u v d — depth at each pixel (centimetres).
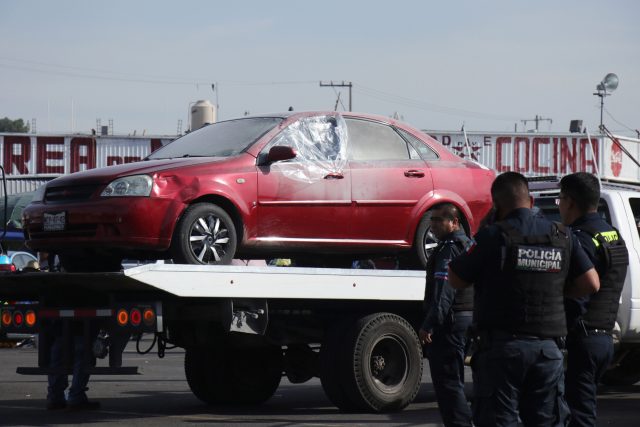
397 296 1697
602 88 4047
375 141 1786
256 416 1669
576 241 1005
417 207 1780
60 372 1590
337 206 1697
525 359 946
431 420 1587
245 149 1653
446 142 7794
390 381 1712
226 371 1848
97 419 1606
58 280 1506
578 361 1180
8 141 7262
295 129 1706
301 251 1669
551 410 970
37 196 1648
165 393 2084
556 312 964
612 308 1185
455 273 978
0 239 1770
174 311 1574
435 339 1288
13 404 1852
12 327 1650
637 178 3622
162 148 1800
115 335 1552
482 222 1725
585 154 7806
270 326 1672
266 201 1627
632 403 1847
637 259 1866
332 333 1688
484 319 963
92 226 1537
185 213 1537
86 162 7338
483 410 962
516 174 1002
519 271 954
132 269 1420
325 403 1909
